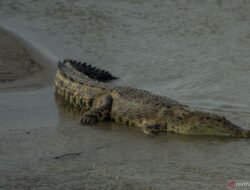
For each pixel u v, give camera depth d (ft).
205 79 162.71
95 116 129.90
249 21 220.64
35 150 108.78
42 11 238.07
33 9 240.53
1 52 188.03
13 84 162.30
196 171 96.37
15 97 150.61
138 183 91.15
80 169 98.32
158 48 196.03
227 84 157.28
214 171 96.22
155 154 106.11
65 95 146.61
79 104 140.56
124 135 119.24
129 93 132.46
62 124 127.13
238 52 187.32
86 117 128.98
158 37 206.90
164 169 97.60
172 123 121.60
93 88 138.72
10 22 223.92
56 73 161.48
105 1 251.19
